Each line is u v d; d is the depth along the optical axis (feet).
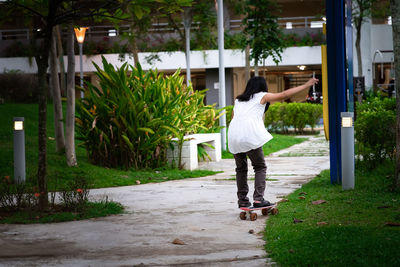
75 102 37.22
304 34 110.93
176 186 28.22
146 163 36.63
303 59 107.86
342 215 16.76
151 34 104.88
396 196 20.06
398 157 21.50
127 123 35.27
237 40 103.14
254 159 17.78
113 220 18.04
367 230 14.14
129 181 30.35
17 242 14.71
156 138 36.17
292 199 21.03
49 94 86.94
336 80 25.39
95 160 36.70
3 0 19.99
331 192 22.54
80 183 21.08
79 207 19.63
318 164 40.57
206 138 43.39
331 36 25.14
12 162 33.24
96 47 109.60
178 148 38.11
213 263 12.03
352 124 22.99
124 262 12.34
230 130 17.95
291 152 53.72
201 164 43.37
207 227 16.43
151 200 22.90
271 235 14.43
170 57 108.68
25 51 103.40
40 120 19.92
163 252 13.25
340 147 25.58
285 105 85.76
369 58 113.80
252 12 58.85
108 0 19.42
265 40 58.70
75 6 20.71
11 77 85.61
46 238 15.19
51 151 38.86
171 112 37.29
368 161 29.81
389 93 99.19
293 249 12.48
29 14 21.22
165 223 17.28
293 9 134.31
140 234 15.55
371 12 101.30
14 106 66.18
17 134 27.45
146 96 36.58
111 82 36.29
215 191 25.52
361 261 10.93
